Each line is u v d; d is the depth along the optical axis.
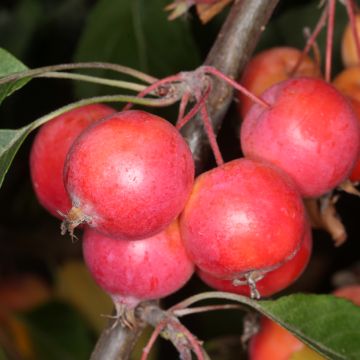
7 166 0.31
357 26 0.40
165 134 0.30
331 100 0.32
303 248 0.33
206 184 0.30
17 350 0.47
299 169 0.31
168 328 0.32
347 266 0.50
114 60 0.43
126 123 0.30
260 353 0.38
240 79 0.34
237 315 0.48
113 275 0.32
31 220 0.53
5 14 0.52
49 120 0.34
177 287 0.32
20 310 0.48
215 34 0.49
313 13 0.49
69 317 0.47
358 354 0.32
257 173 0.30
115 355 0.33
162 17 0.43
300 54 0.38
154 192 0.29
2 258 0.51
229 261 0.30
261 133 0.32
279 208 0.30
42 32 0.52
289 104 0.32
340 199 0.49
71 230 0.30
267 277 0.33
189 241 0.31
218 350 0.45
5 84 0.32
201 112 0.32
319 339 0.32
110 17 0.43
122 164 0.29
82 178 0.29
